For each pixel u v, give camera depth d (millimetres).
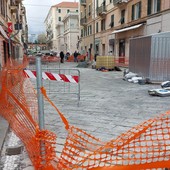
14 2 28703
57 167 2197
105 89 9336
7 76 5539
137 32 22312
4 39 17078
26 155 3246
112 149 2305
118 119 5047
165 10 17625
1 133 3957
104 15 31594
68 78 6090
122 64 22594
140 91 8836
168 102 6820
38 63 2461
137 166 1821
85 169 2098
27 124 3297
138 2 22141
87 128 4434
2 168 2930
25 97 4445
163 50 10492
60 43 77500
